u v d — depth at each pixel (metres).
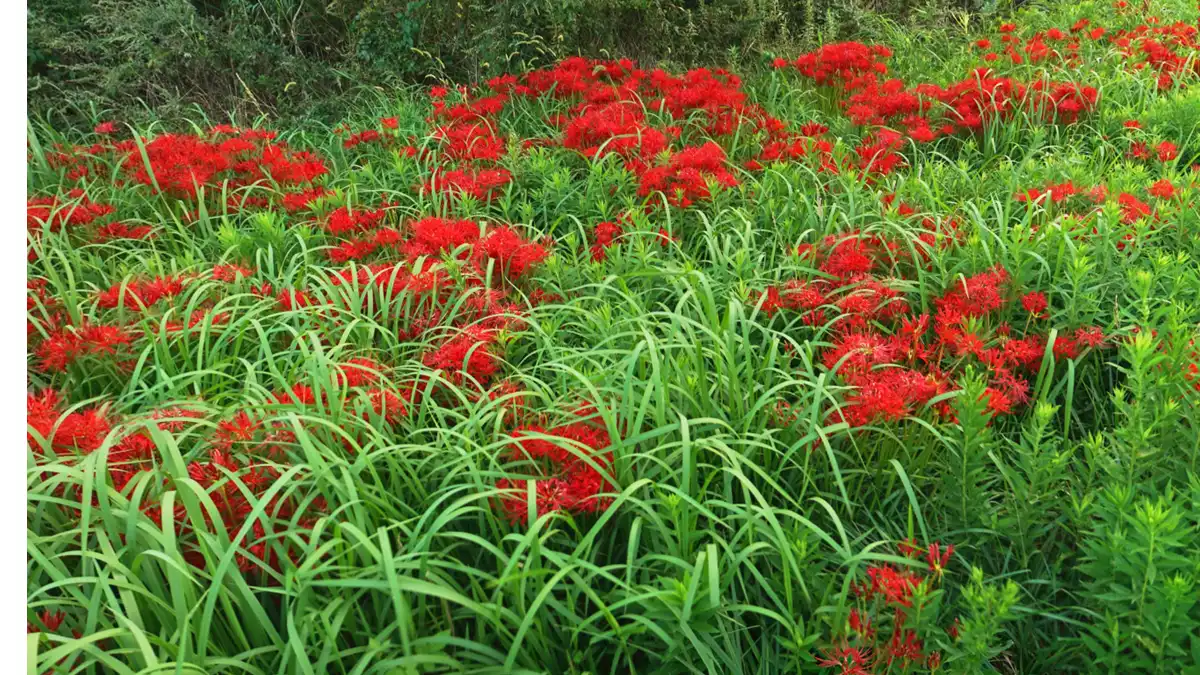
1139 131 5.39
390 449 2.40
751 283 3.66
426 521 2.41
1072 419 3.20
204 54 7.66
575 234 4.55
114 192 5.06
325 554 2.26
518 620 1.98
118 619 1.81
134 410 3.19
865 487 2.80
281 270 4.05
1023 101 5.75
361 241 4.27
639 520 2.14
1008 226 4.24
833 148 5.38
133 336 3.47
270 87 7.93
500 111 6.46
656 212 4.71
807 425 2.77
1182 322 2.91
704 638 2.09
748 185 5.08
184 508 2.36
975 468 2.47
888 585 1.98
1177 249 3.99
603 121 5.41
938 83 6.94
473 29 7.91
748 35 8.70
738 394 2.73
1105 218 3.83
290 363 3.26
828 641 2.18
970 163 5.58
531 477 2.23
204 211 4.69
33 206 4.42
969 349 2.93
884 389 2.61
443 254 3.97
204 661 1.84
